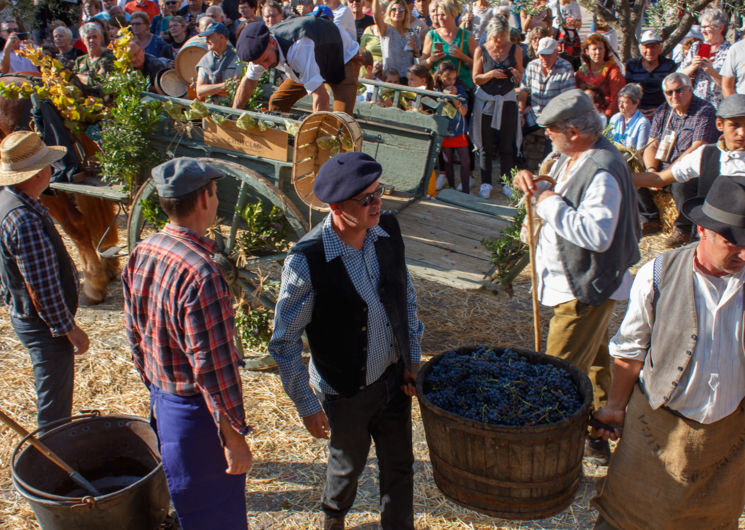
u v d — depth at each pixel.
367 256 2.55
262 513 3.22
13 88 4.61
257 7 7.91
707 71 6.66
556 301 3.21
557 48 7.70
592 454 3.53
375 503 3.30
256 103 5.31
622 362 2.44
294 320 2.49
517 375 2.71
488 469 2.46
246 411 3.98
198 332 2.21
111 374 4.37
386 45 7.95
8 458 3.57
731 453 2.32
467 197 4.96
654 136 6.56
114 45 4.41
